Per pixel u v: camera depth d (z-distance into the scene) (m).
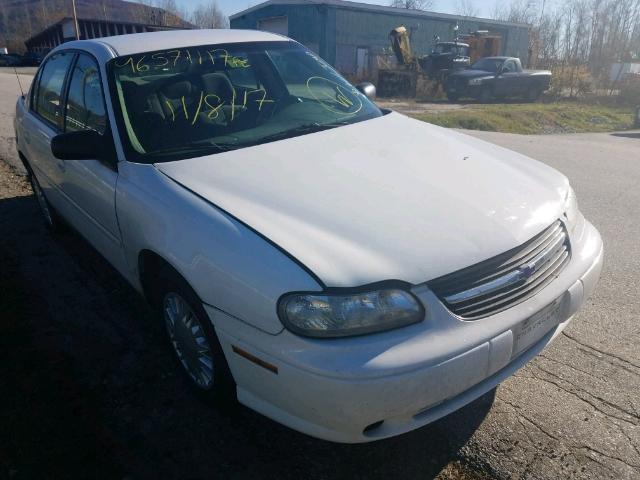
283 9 26.50
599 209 5.38
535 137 11.16
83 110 3.29
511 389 2.64
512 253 2.12
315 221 2.11
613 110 19.81
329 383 1.79
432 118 14.12
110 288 3.74
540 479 2.14
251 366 2.01
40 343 3.10
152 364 2.91
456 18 30.31
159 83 3.06
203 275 2.12
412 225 2.11
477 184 2.47
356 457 2.29
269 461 2.28
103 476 2.21
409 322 1.88
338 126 3.10
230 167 2.54
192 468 2.25
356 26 26.11
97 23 41.75
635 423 2.40
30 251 4.36
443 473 2.19
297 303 1.85
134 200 2.56
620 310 3.34
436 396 1.87
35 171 4.39
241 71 3.33
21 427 2.46
